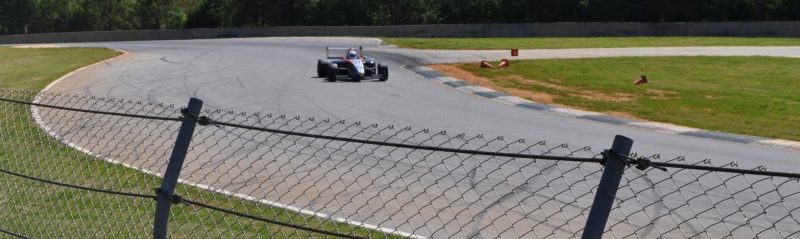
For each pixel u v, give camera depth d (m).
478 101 25.39
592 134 19.00
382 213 10.27
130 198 10.19
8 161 12.44
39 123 15.30
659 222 10.12
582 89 29.23
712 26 60.97
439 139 17.52
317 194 11.30
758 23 59.50
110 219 9.29
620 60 40.72
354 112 22.36
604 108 24.19
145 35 72.00
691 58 41.44
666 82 31.77
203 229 8.93
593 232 4.51
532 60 40.50
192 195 10.73
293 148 15.07
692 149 17.00
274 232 8.93
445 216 10.21
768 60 39.97
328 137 5.84
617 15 76.00
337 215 10.05
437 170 13.13
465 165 13.58
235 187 11.61
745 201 11.20
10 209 9.79
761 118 22.08
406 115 21.94
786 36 58.38
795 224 10.01
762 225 10.02
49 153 13.02
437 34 64.56
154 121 18.36
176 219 9.33
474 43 53.28
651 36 62.16
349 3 87.38
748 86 30.48
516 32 63.69
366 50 48.09
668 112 23.38
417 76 33.41
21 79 31.50
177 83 29.83
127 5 101.38
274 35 68.94
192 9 98.06
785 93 27.95
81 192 10.56
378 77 31.34
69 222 9.20
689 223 10.10
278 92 27.05
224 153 14.45
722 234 9.65
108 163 12.30
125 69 35.62
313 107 23.30
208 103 24.08
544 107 24.03
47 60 43.31
